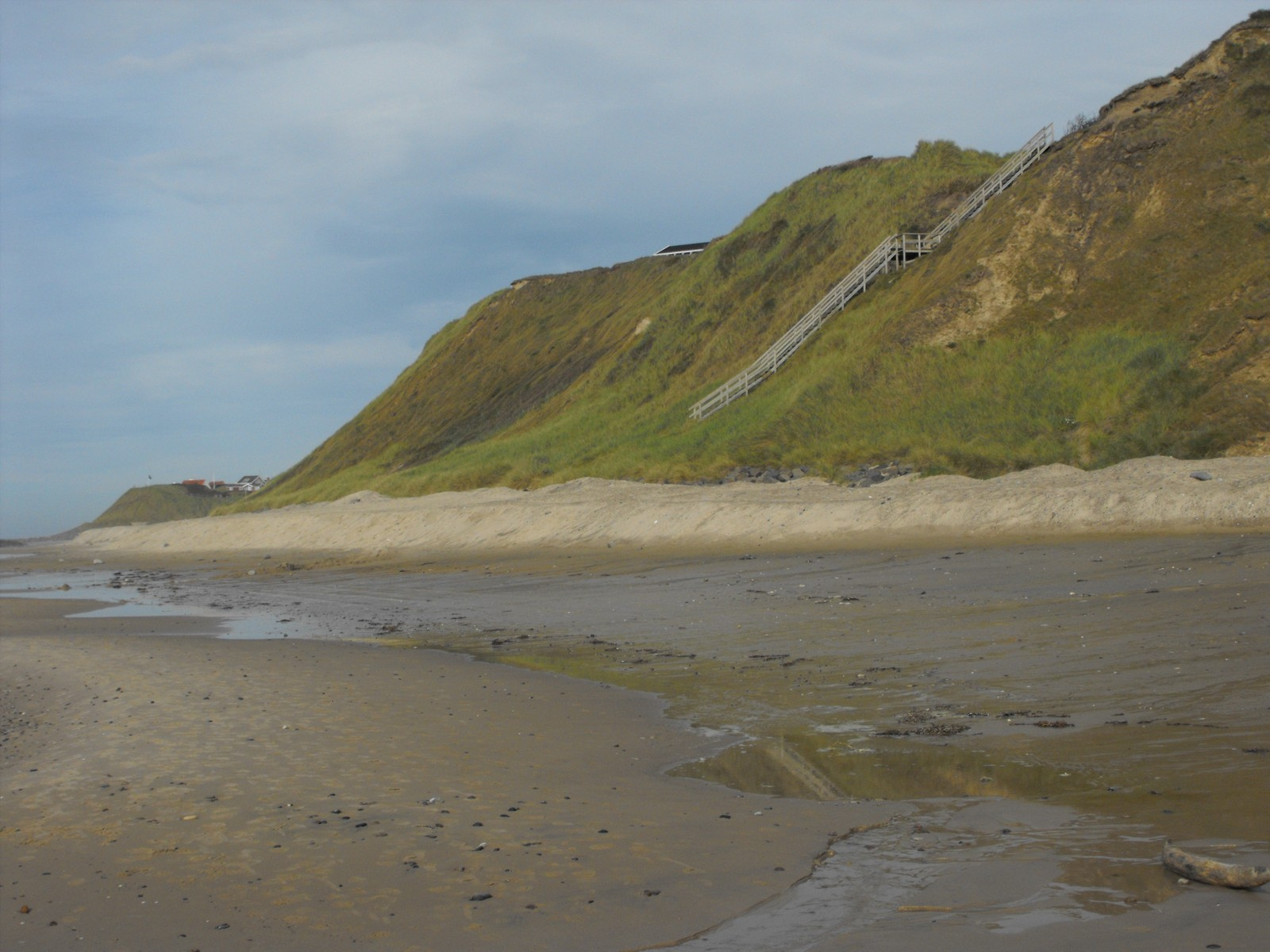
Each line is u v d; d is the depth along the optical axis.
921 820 6.02
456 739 8.89
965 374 33.62
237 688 11.77
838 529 22.84
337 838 6.17
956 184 46.59
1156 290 32.59
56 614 22.88
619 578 21.02
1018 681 9.49
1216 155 34.88
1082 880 4.82
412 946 4.60
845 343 40.03
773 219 56.41
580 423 51.66
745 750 8.12
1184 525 18.27
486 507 34.62
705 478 33.88
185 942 4.77
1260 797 5.82
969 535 20.36
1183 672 8.98
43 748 9.21
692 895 5.02
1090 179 37.34
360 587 24.89
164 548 49.41
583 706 10.12
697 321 53.62
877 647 11.80
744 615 15.08
